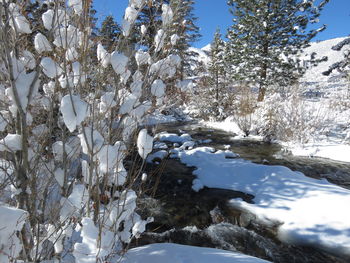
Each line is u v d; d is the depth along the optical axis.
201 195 4.78
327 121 9.34
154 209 4.24
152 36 1.80
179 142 9.49
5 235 1.08
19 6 1.35
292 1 14.18
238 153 8.05
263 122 10.72
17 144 1.29
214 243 3.44
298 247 3.20
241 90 13.50
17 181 1.37
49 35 1.30
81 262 1.27
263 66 15.43
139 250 2.47
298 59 15.22
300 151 7.96
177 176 5.66
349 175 5.96
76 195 1.42
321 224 3.45
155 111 1.78
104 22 1.55
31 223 1.48
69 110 1.05
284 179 4.83
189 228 3.79
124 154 1.50
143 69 1.76
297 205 3.96
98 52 1.46
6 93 1.36
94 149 1.29
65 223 1.56
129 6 1.58
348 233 3.21
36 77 1.23
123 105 1.45
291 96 10.36
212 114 15.54
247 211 4.09
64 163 1.45
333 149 7.71
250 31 15.25
